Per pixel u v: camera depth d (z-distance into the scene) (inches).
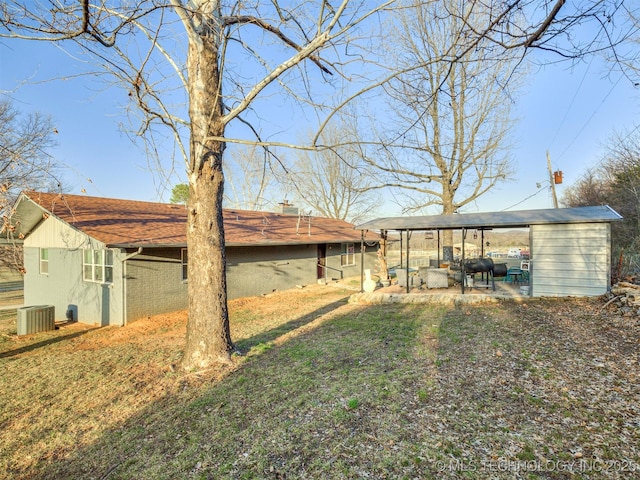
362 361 223.1
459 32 160.1
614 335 243.3
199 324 230.4
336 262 821.9
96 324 438.3
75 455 148.8
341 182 1080.2
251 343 280.2
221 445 141.9
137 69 190.7
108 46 164.6
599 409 148.6
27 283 544.4
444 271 478.0
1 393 218.1
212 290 230.1
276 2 196.4
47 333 400.8
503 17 149.0
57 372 250.7
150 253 438.9
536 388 171.0
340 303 478.6
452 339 257.4
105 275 433.4
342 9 167.6
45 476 137.4
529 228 395.5
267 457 130.9
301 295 593.0
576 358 205.5
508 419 145.2
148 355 275.9
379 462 122.1
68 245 475.8
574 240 374.0
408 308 396.8
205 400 183.0
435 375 192.7
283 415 160.7
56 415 184.7
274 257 640.4
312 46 182.9
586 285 367.6
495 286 490.9
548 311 329.1
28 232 537.3
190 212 231.1
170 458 136.8
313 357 236.8
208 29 216.5
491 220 407.5
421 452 126.0
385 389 178.7
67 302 479.8
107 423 172.2
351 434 140.8
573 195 974.4
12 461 148.3
